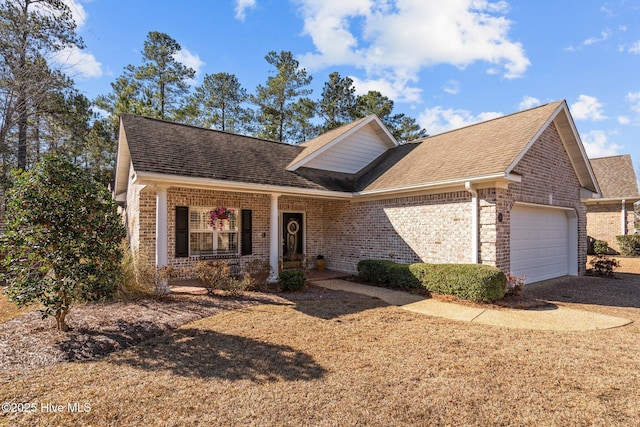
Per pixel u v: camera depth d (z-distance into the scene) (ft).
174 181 26.81
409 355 15.99
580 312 24.07
